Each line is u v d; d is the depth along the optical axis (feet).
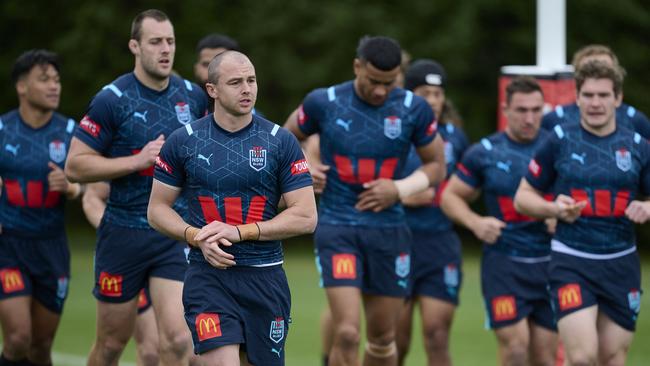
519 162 113.91
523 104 112.37
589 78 95.45
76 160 92.32
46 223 110.42
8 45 322.96
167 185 81.25
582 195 96.63
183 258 94.63
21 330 107.86
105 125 93.56
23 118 110.83
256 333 81.25
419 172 105.50
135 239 94.32
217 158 79.77
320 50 303.89
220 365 78.84
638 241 305.94
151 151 90.94
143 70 94.32
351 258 102.53
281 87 304.50
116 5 308.81
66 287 112.68
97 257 96.02
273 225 79.15
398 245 105.09
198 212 80.84
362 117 103.40
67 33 312.71
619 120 110.73
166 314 93.15
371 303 106.11
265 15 303.27
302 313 184.96
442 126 127.95
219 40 116.88
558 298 96.63
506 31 307.99
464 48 299.79
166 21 93.91
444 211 117.29
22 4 315.78
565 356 96.63
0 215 108.99
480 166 115.55
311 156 114.83
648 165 96.58
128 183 94.12
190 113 96.22
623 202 96.07
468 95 310.45
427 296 121.19
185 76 307.37
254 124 80.84
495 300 113.19
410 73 122.62
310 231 80.64
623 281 96.22
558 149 97.71
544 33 138.51
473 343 157.07
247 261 80.18
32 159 109.60
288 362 139.33
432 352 120.78
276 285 81.46
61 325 171.42
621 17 302.25
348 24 299.17
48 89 109.19
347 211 104.01
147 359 103.45
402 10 301.84
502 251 113.60
